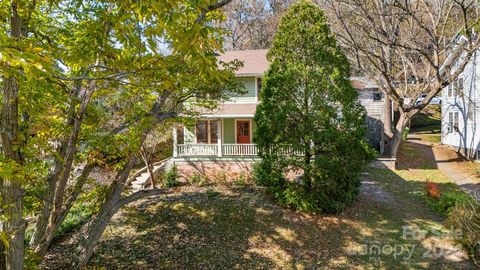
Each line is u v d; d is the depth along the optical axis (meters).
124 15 3.54
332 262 9.19
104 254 9.50
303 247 9.91
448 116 22.44
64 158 6.04
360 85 22.64
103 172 11.63
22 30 5.27
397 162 18.55
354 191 11.75
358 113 10.84
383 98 23.97
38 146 5.56
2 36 2.97
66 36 6.04
